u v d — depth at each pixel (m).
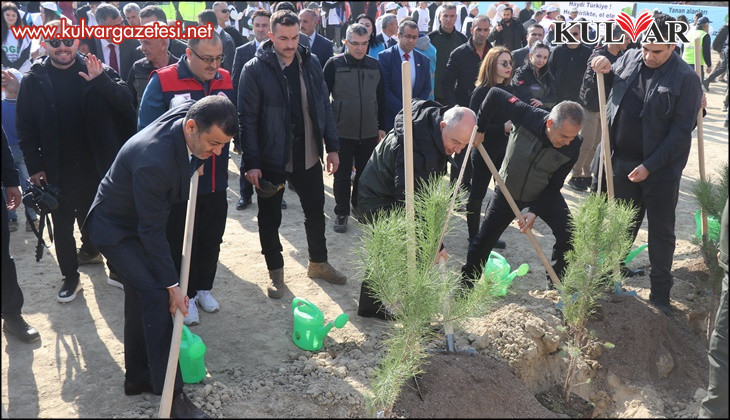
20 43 6.70
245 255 5.43
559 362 3.91
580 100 6.99
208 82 4.14
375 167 4.10
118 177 3.10
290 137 4.40
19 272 4.91
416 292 3.12
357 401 3.42
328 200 6.92
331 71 5.86
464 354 3.72
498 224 4.48
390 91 6.40
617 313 4.14
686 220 6.59
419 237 3.43
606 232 3.63
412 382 3.42
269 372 3.72
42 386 3.54
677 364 4.00
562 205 4.42
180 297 3.16
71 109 4.21
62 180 4.30
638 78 4.40
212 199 4.11
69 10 10.78
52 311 4.35
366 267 3.26
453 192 3.54
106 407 3.37
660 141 4.30
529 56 6.42
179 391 3.23
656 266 4.49
